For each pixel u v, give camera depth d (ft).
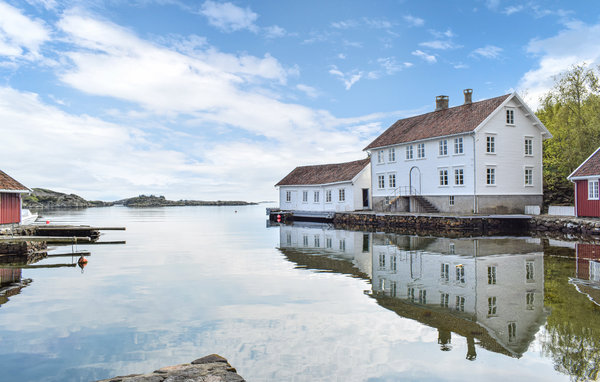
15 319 26.55
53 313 27.94
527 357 20.02
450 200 108.68
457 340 22.34
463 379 17.88
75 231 85.56
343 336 23.15
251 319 26.32
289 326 24.89
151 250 65.21
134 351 21.09
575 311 26.96
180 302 30.71
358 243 70.33
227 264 49.47
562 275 38.63
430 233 86.17
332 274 41.75
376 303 29.91
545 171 122.72
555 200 119.96
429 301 30.25
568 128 115.96
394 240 73.77
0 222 84.69
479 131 101.91
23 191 92.07
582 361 19.47
